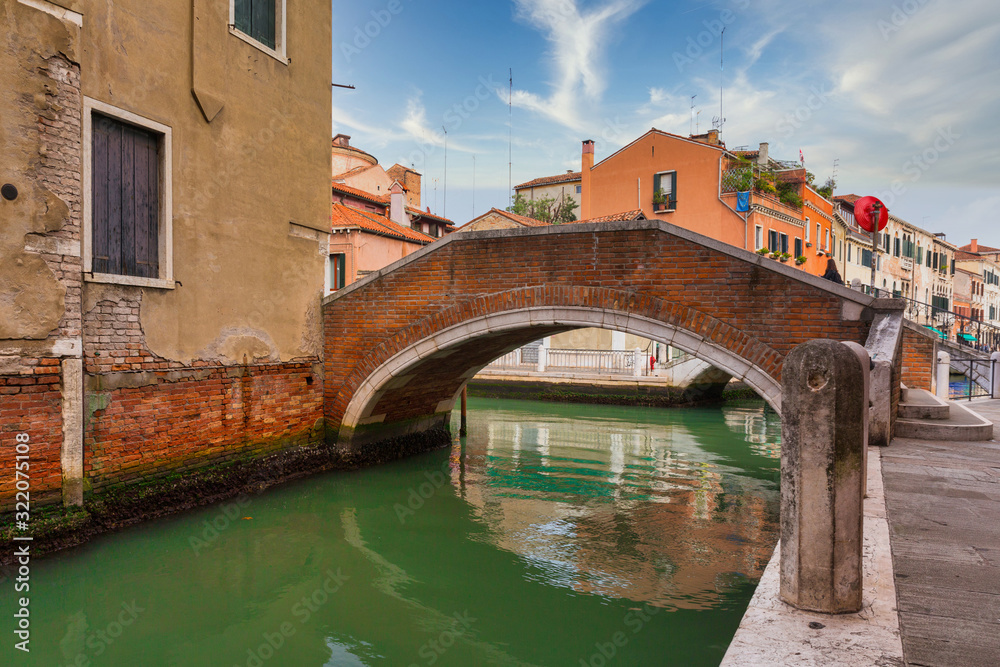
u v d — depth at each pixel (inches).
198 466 299.9
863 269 1267.2
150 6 271.4
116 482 259.9
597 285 317.1
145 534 263.6
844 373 97.3
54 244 232.5
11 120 218.8
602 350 770.8
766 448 499.5
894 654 86.4
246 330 328.5
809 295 273.4
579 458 458.9
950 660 84.9
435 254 358.3
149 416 274.1
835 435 97.7
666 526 303.4
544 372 790.5
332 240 857.5
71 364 238.5
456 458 455.8
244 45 323.6
